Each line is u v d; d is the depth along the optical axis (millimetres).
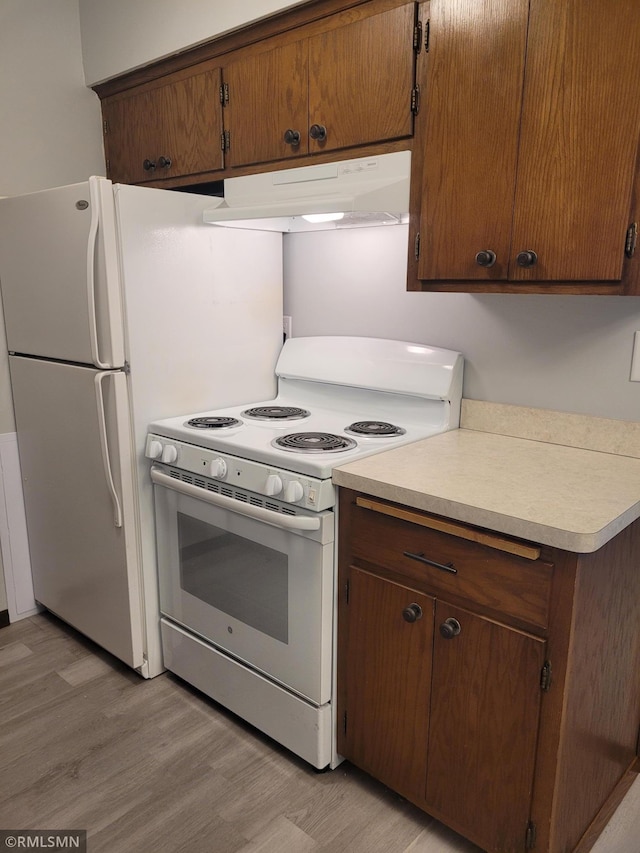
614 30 1253
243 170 2072
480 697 1428
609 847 1564
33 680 2273
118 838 1611
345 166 1786
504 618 1362
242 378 2369
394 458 1714
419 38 1578
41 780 1804
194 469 1929
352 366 2225
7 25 2357
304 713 1776
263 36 1918
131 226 1939
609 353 1733
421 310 2119
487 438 1942
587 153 1334
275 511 1718
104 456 2043
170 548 2131
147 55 2258
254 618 1876
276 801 1733
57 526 2443
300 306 2500
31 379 2375
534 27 1356
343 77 1744
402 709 1602
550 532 1225
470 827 1519
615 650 1530
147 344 2045
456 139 1530
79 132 2617
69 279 2061
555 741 1321
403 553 1524
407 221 2033
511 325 1909
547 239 1424
